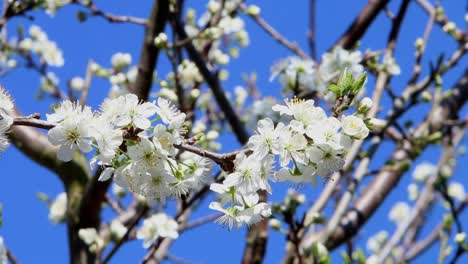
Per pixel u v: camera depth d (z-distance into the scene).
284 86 1.14
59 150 0.72
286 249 1.08
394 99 1.18
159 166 0.73
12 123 0.71
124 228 1.12
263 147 0.72
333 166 0.72
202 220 1.20
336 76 1.12
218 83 1.18
